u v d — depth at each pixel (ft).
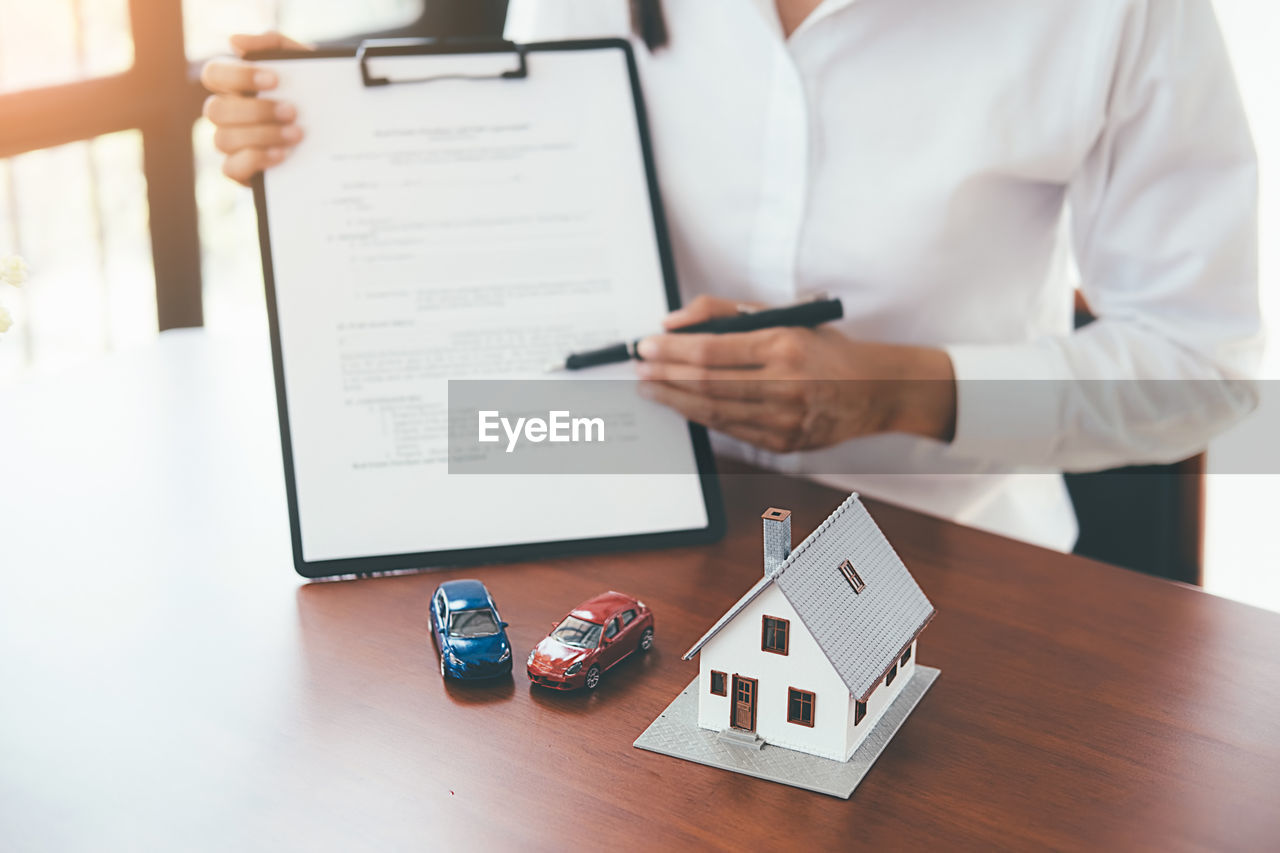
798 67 3.92
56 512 3.52
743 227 4.21
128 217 8.42
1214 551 7.38
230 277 9.55
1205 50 3.67
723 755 2.50
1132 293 4.10
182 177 8.33
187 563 3.28
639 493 3.42
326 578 3.24
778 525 2.51
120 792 2.37
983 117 3.83
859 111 3.94
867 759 2.48
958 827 2.30
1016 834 2.28
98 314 8.46
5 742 2.52
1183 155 3.81
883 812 2.34
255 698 2.69
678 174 4.26
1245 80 6.68
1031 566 3.38
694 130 4.18
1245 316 3.95
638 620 2.86
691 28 4.05
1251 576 7.30
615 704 2.69
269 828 2.28
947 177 3.90
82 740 2.53
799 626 2.41
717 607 3.10
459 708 2.67
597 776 2.44
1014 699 2.74
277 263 3.37
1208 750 2.57
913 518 3.66
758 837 2.26
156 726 2.59
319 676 2.79
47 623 2.97
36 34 7.32
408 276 3.42
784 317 3.53
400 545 3.27
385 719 2.63
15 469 3.77
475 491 3.34
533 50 3.58
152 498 3.63
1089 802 2.38
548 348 3.46
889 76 3.89
